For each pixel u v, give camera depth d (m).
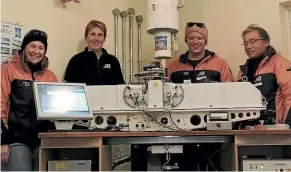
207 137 2.41
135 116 2.66
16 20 3.23
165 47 3.29
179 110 2.61
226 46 3.88
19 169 2.67
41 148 2.43
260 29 3.13
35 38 2.85
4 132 2.63
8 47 3.15
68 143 2.40
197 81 3.30
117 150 3.64
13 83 2.78
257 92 2.59
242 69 3.24
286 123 2.83
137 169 3.06
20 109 2.75
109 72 3.44
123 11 4.04
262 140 2.35
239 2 3.82
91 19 3.83
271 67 3.04
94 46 3.38
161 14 3.27
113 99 2.67
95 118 2.70
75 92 2.63
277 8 3.56
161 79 2.63
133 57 4.11
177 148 2.48
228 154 2.74
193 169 3.06
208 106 2.60
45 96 2.52
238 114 2.60
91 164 2.56
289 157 2.64
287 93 2.88
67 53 3.60
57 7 3.55
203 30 3.33
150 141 2.42
